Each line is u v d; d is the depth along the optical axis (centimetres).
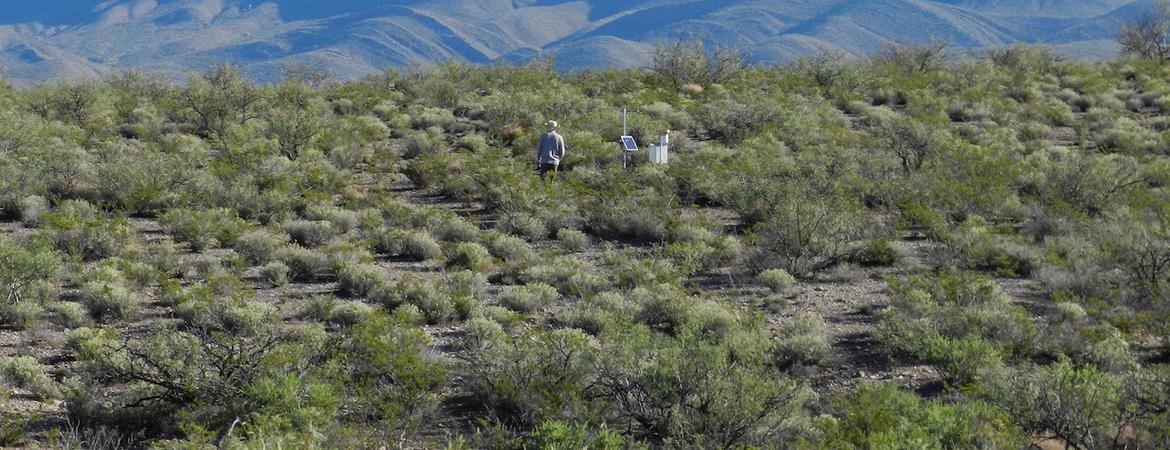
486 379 1057
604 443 891
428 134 3203
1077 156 2373
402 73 4588
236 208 2133
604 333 1177
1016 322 1238
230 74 3638
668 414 956
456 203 2345
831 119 3344
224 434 927
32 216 2016
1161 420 904
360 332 1134
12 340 1259
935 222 1928
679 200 2309
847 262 1761
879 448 820
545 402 1004
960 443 878
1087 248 1689
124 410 979
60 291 1501
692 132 3328
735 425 945
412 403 1008
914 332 1227
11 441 927
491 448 931
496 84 4388
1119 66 4688
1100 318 1348
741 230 2059
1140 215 1961
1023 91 3950
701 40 4378
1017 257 1698
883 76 4353
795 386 1000
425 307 1409
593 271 1719
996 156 2484
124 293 1391
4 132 2706
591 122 3145
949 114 3500
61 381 1108
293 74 4431
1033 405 948
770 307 1473
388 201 2230
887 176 2338
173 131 3350
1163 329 1273
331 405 947
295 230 1905
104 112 3450
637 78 4381
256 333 1202
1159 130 3256
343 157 2756
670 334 1344
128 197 2139
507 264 1728
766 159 2489
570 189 2266
